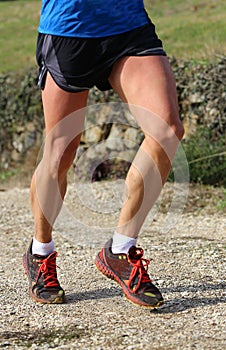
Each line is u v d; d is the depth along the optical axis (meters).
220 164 12.35
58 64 5.24
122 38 5.12
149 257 7.45
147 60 5.09
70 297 5.96
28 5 28.48
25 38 22.52
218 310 5.45
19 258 8.00
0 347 4.85
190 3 22.81
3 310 5.70
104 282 6.43
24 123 16.08
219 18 19.77
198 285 6.19
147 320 5.27
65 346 4.82
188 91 13.36
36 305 5.76
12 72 16.62
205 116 13.15
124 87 5.16
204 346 4.69
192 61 13.77
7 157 16.38
